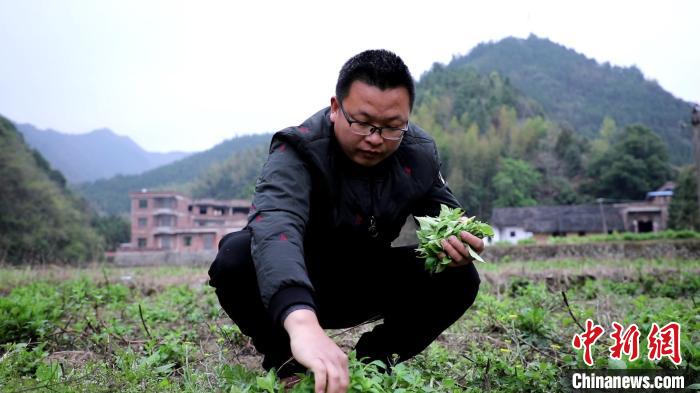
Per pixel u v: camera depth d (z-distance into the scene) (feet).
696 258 53.01
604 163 236.43
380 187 8.34
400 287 9.08
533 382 9.29
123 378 8.63
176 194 200.03
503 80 362.33
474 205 233.76
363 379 6.53
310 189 7.83
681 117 479.00
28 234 122.72
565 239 87.10
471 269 8.73
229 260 7.93
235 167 340.39
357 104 7.38
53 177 190.90
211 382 8.68
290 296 6.31
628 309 16.55
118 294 23.77
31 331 12.84
